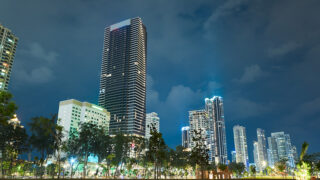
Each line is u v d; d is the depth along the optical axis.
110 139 143.88
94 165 177.00
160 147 102.12
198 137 120.00
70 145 126.25
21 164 119.31
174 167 178.75
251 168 199.00
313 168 141.38
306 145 73.00
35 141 73.19
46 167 129.62
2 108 52.69
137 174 160.25
